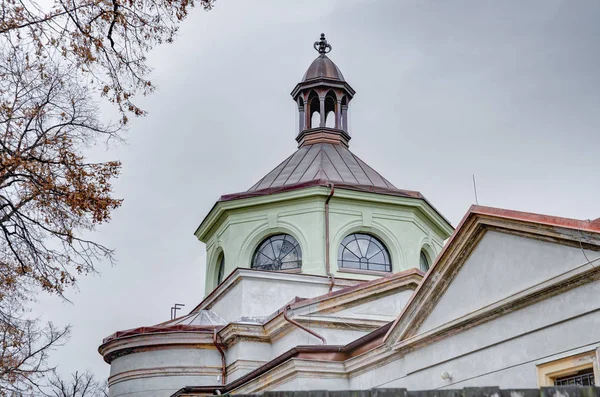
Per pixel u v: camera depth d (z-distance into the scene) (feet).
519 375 36.01
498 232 38.65
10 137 45.75
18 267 46.50
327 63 101.60
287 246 80.69
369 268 80.28
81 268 47.37
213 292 77.25
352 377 51.83
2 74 45.70
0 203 46.78
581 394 17.26
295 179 87.51
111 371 72.74
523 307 36.47
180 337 69.31
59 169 46.09
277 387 54.49
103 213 46.34
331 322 63.05
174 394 63.05
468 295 40.34
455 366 40.81
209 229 86.53
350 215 80.74
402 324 45.27
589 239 32.63
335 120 99.14
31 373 53.06
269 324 65.72
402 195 82.02
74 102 47.19
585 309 32.83
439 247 87.25
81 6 40.88
